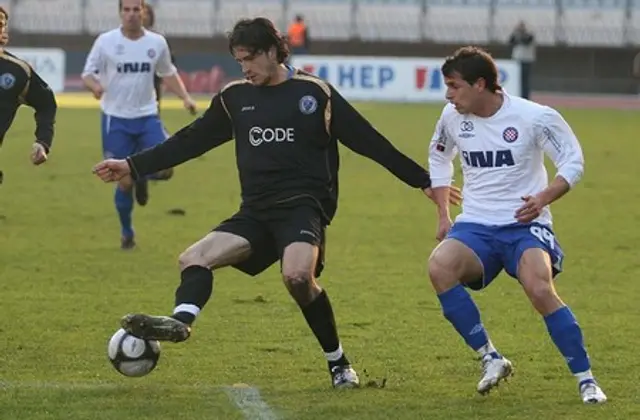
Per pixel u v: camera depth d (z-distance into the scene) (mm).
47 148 27141
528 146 20359
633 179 60531
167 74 39906
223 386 21172
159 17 135000
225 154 69750
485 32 135875
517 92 107750
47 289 31656
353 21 136375
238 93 20859
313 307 20938
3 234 41156
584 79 136000
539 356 24375
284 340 25688
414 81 112188
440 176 21281
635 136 84500
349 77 111688
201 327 26938
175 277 33688
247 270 21109
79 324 27203
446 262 20297
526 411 19578
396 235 42344
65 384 21141
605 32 136375
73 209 47531
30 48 126562
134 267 35250
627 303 30984
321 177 20875
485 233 20500
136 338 19734
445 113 21031
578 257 38438
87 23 133875
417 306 29922
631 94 135875
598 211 49312
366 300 30672
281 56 20562
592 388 20188
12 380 21469
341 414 19219
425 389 21266
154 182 55812
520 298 31234
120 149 39344
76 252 37781
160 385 21219
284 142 20578
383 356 24219
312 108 20516
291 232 20344
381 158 20859
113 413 19047
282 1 136750
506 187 20516
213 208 48156
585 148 75375
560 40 136250
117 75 38969
